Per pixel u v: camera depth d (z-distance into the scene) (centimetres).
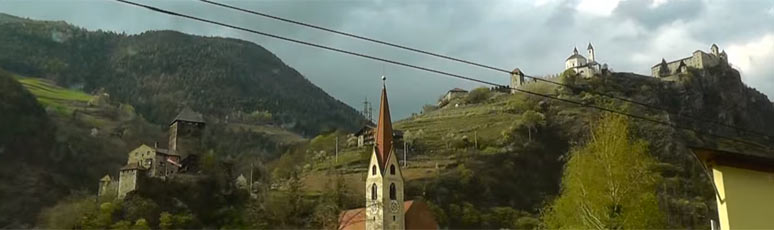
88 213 12138
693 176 13512
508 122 18975
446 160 16375
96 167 16788
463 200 14550
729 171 1917
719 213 1923
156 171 14525
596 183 3762
